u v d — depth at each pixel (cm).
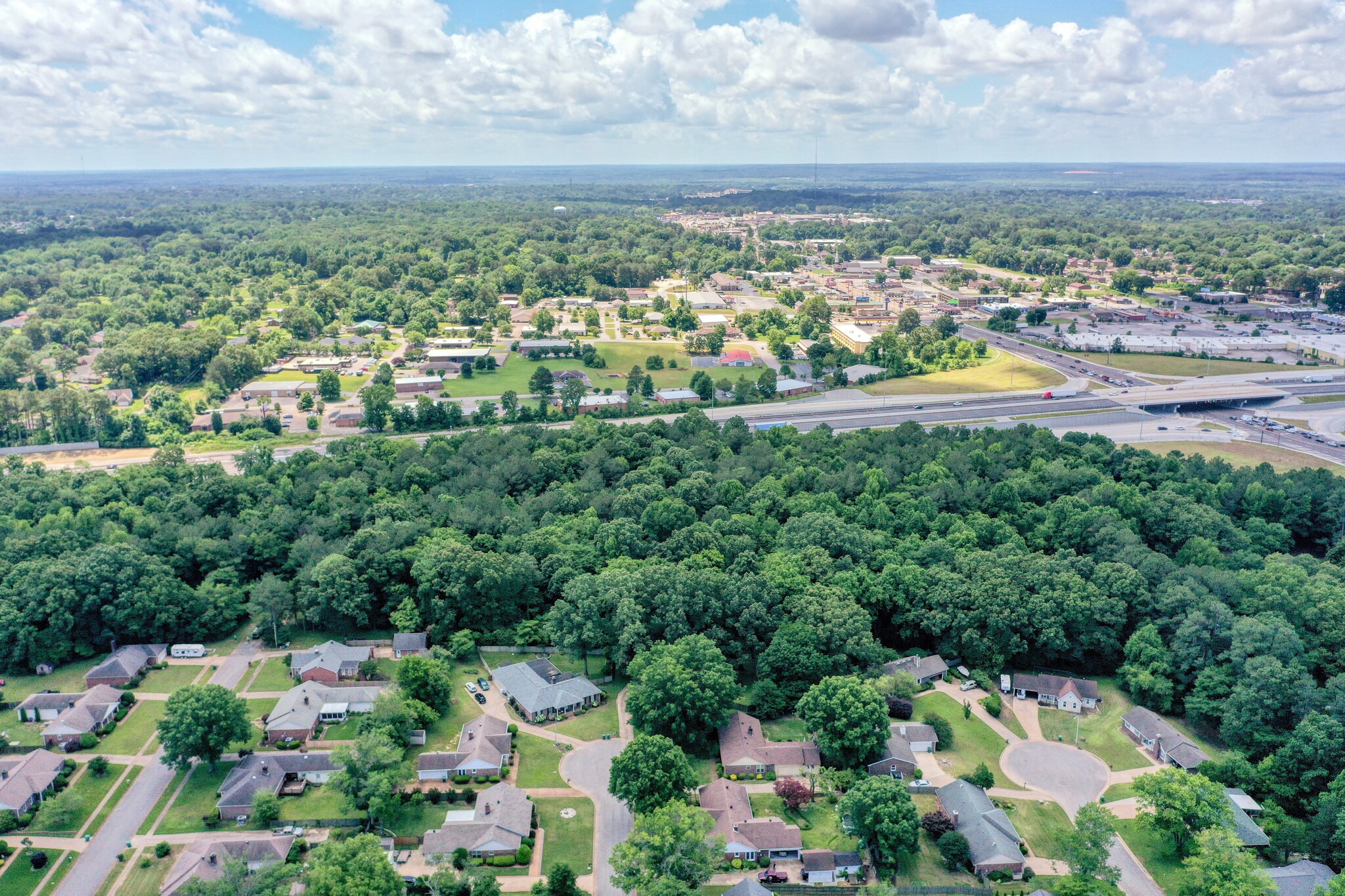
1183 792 14138
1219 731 17238
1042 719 18238
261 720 17825
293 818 15100
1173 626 19062
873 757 16325
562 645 19338
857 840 14550
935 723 17362
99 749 17000
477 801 15288
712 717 16750
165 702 18500
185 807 15400
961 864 14138
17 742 17038
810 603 19462
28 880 13738
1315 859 13838
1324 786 14900
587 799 15650
